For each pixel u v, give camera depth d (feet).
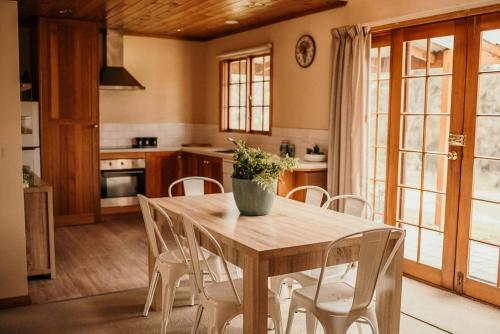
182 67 26.03
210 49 25.95
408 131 15.25
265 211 10.97
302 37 19.01
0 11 12.10
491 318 12.15
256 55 22.48
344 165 16.60
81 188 21.71
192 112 26.53
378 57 16.22
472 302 13.15
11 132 12.48
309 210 11.60
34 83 21.56
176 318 12.03
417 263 15.01
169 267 10.87
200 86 26.58
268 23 20.93
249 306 8.53
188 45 26.07
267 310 8.55
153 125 25.57
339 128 16.84
